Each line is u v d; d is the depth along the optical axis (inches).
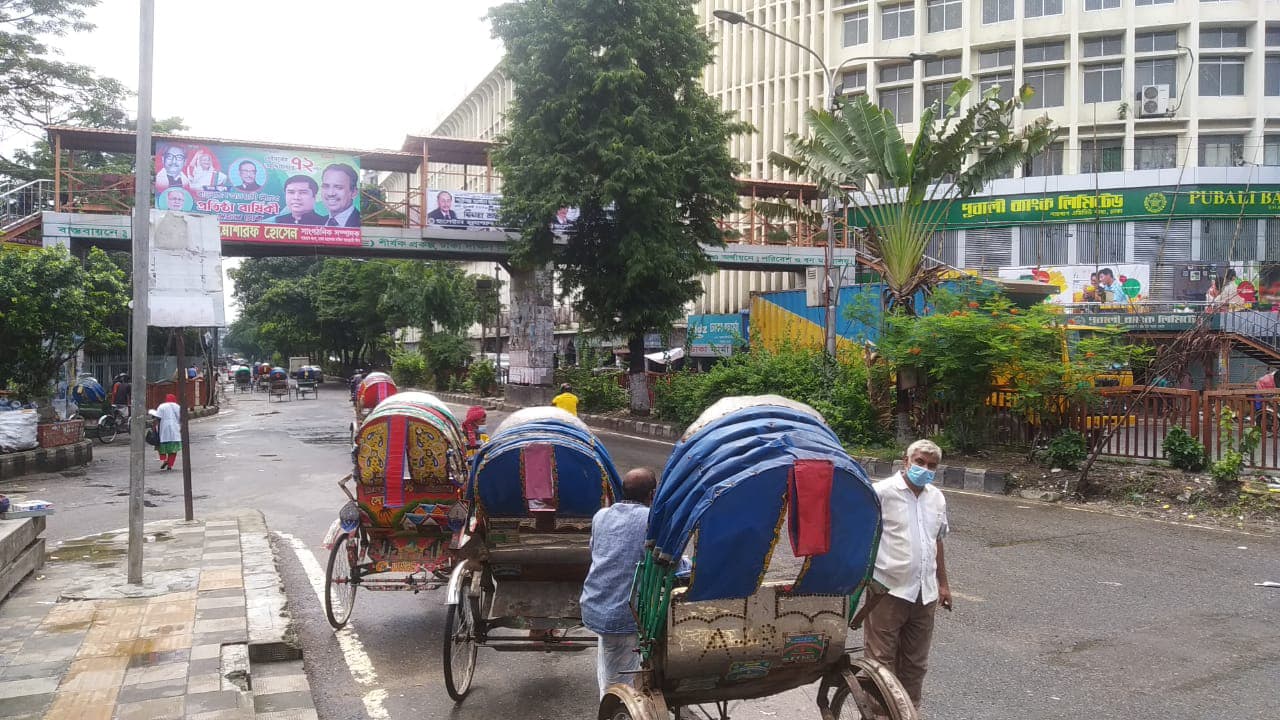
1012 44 1412.4
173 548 329.4
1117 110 1346.0
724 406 146.1
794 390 658.2
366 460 247.8
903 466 175.8
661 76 811.4
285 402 1505.9
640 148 776.3
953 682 207.8
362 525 252.8
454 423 263.4
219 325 360.8
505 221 896.3
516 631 254.8
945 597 177.8
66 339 689.6
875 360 617.3
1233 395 429.7
